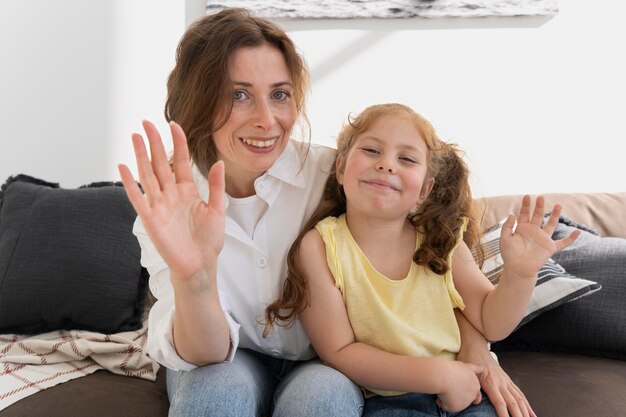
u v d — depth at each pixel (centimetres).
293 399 109
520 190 242
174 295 112
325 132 245
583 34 237
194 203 104
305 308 128
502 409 123
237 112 120
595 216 190
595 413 130
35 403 137
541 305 160
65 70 244
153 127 101
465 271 135
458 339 131
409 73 241
